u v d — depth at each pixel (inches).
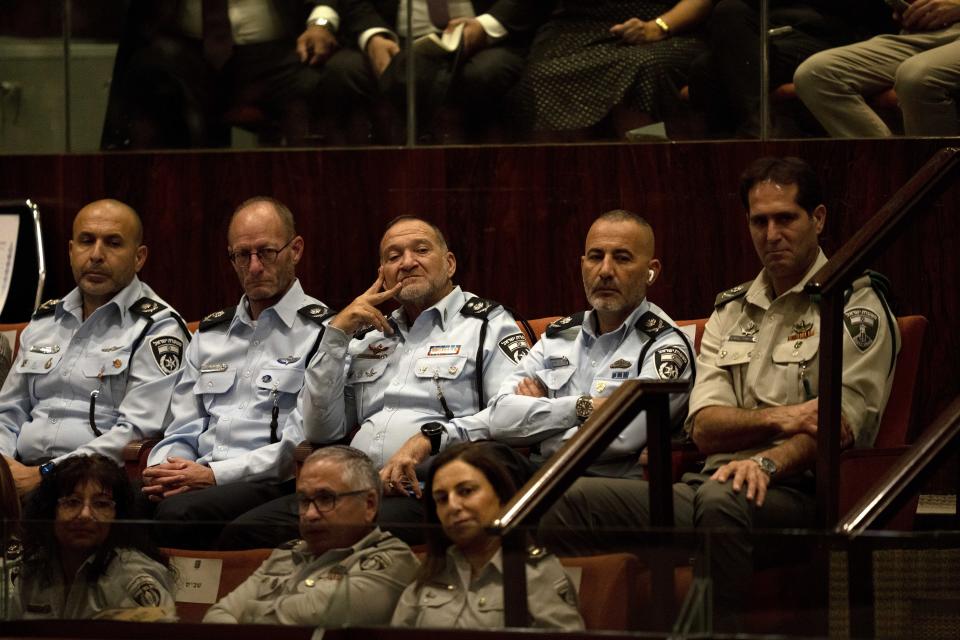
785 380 341.4
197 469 374.6
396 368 393.4
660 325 372.8
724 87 452.1
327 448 301.1
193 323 449.4
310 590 244.5
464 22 470.6
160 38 492.1
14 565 258.7
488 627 235.9
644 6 457.1
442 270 396.5
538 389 372.2
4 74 499.8
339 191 480.7
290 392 397.1
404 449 358.0
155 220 492.4
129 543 255.4
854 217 444.8
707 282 454.3
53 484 331.0
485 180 470.6
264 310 408.5
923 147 439.2
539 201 466.6
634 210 459.2
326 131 481.7
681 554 231.0
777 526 305.7
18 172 498.0
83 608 255.1
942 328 437.1
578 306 463.8
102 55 495.2
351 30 478.9
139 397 410.6
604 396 365.4
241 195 486.9
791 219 347.3
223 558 250.2
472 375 385.4
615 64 459.8
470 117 471.2
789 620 232.1
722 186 452.8
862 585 236.2
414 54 474.9
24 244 483.8
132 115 493.4
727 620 230.2
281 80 484.1
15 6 499.8
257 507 354.9
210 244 489.1
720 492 305.0
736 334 354.0
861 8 442.6
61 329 434.3
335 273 481.1
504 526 238.2
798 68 446.3
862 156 443.5
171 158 490.9
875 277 347.3
